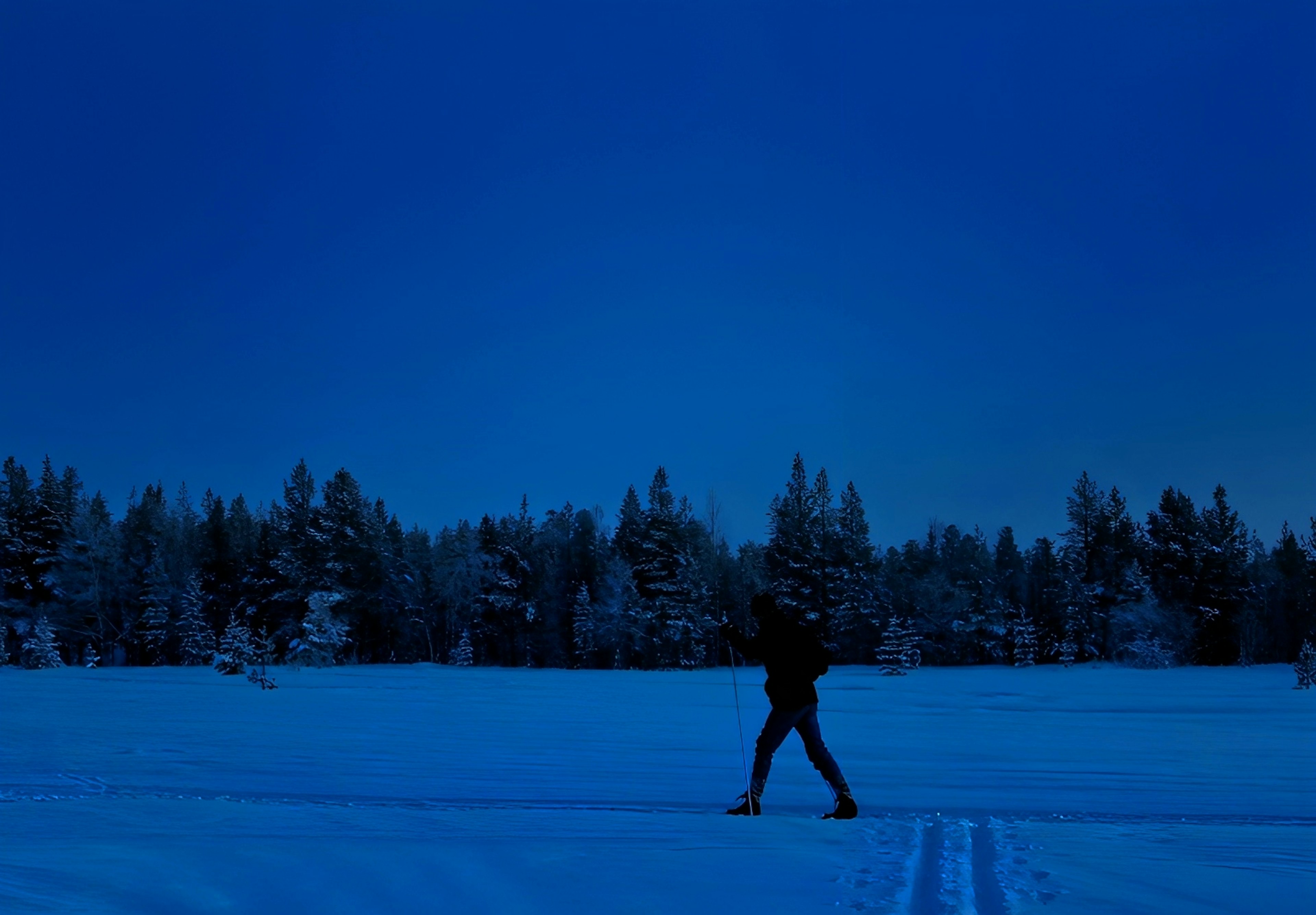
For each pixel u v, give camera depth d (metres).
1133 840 5.82
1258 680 42.06
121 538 73.06
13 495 75.25
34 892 4.09
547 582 73.81
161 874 4.47
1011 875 4.80
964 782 9.44
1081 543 76.25
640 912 4.02
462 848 5.21
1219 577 69.75
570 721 16.88
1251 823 6.80
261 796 7.64
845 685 39.03
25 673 47.06
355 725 15.18
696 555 75.25
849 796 6.90
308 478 79.19
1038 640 72.19
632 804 7.60
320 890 4.28
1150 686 36.97
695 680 44.06
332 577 71.19
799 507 75.06
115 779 8.71
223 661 41.81
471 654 70.38
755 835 5.83
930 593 72.12
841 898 4.29
